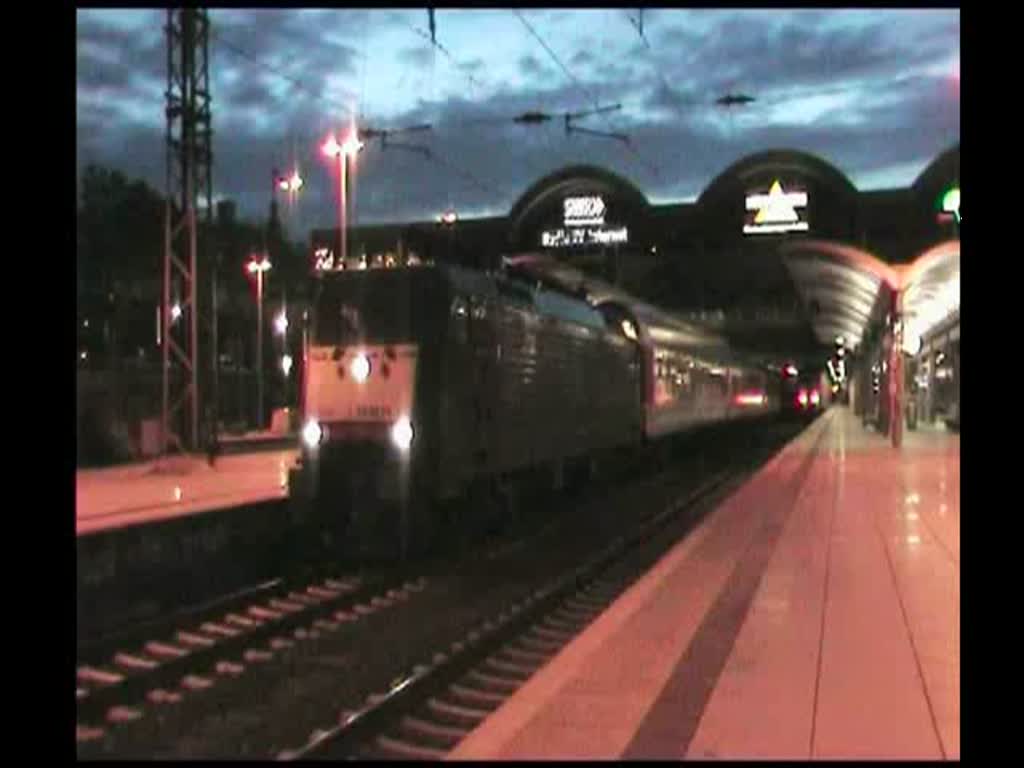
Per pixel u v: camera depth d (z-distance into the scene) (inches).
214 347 1330.0
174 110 1214.3
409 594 569.3
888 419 1888.5
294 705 371.2
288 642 462.6
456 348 668.1
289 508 666.8
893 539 650.8
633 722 304.5
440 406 647.1
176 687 394.9
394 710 340.8
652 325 1282.0
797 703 320.5
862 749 278.1
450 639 469.4
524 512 869.2
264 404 2426.2
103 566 561.3
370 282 662.5
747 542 648.4
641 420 1202.6
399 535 644.1
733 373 2042.3
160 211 2365.9
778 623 427.8
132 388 1537.9
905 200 1920.5
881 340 2140.7
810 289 2519.7
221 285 2440.9
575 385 926.4
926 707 314.5
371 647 455.5
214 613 509.7
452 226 1876.2
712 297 2888.8
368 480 644.1
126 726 348.2
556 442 869.2
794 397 3181.6
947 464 1263.5
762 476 1125.1
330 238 1913.1
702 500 987.3
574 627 495.8
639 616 443.5
